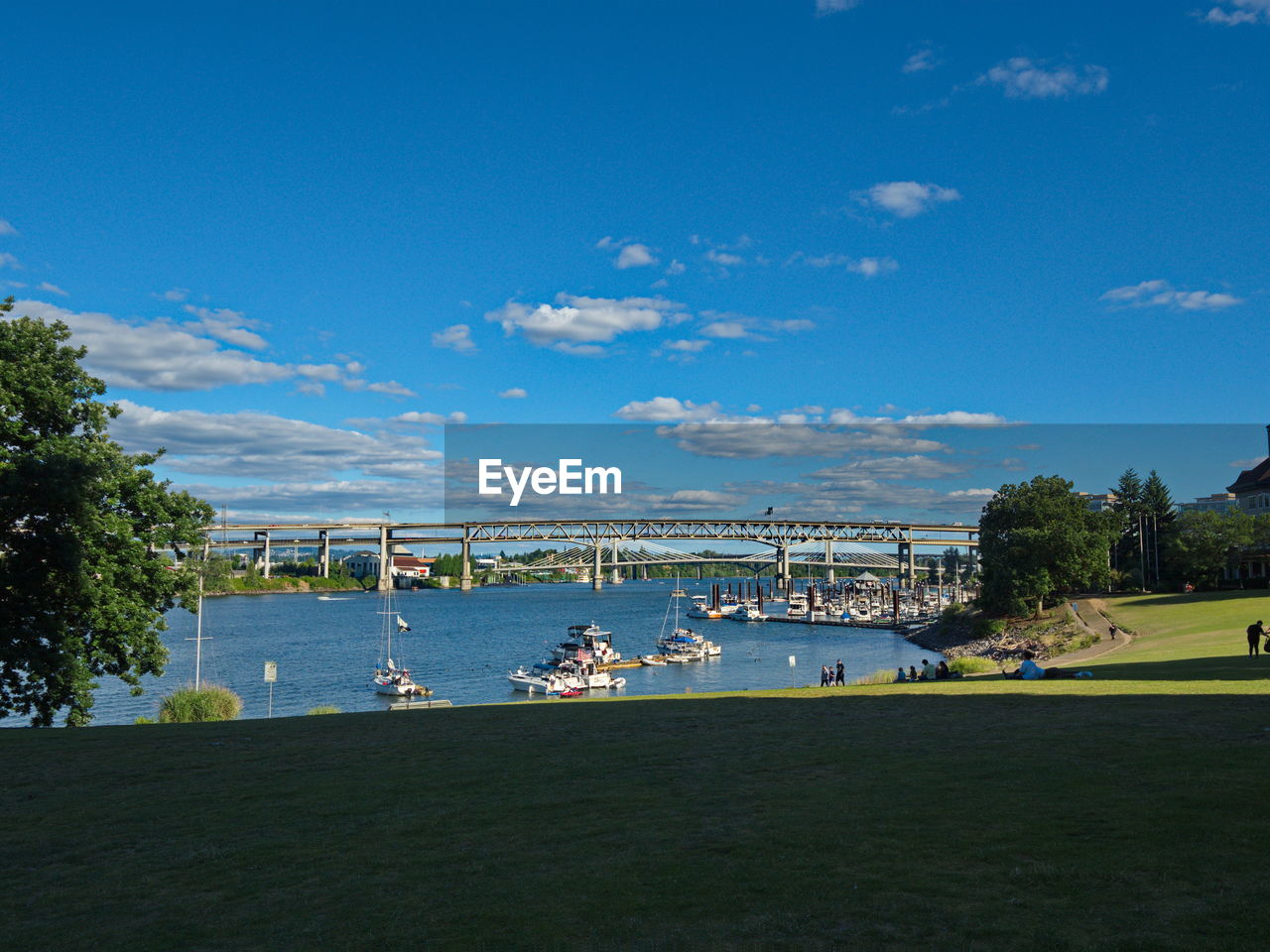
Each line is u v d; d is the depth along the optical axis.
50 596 36.47
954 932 8.84
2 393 35.22
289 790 16.47
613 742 21.02
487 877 11.23
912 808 13.56
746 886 10.46
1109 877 10.14
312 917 10.12
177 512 40.22
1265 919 8.70
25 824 14.50
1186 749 17.20
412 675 110.38
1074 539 101.19
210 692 42.88
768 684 100.06
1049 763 16.45
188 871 12.01
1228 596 93.06
